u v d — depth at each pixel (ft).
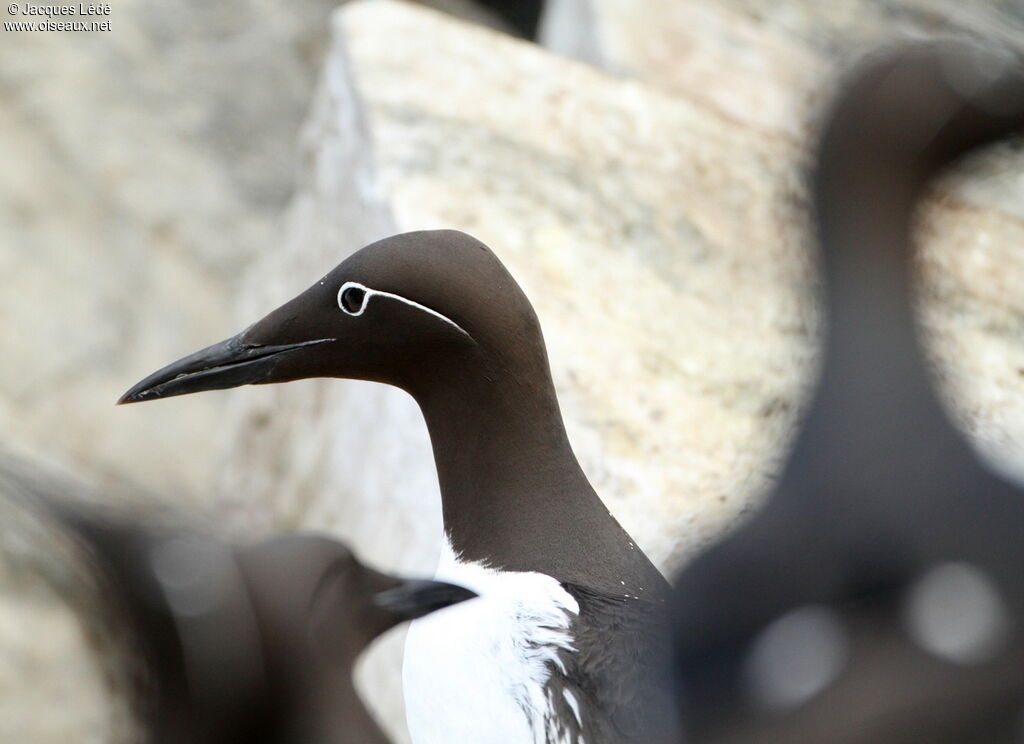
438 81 47.88
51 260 66.74
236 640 11.79
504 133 46.50
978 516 13.78
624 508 35.22
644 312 41.04
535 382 24.30
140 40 71.92
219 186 69.97
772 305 42.75
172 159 69.92
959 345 40.47
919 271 14.97
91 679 43.73
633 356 39.29
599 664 21.59
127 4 72.38
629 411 37.42
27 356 64.28
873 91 14.76
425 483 37.83
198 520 12.82
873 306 14.56
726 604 14.02
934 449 14.15
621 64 53.78
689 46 55.47
